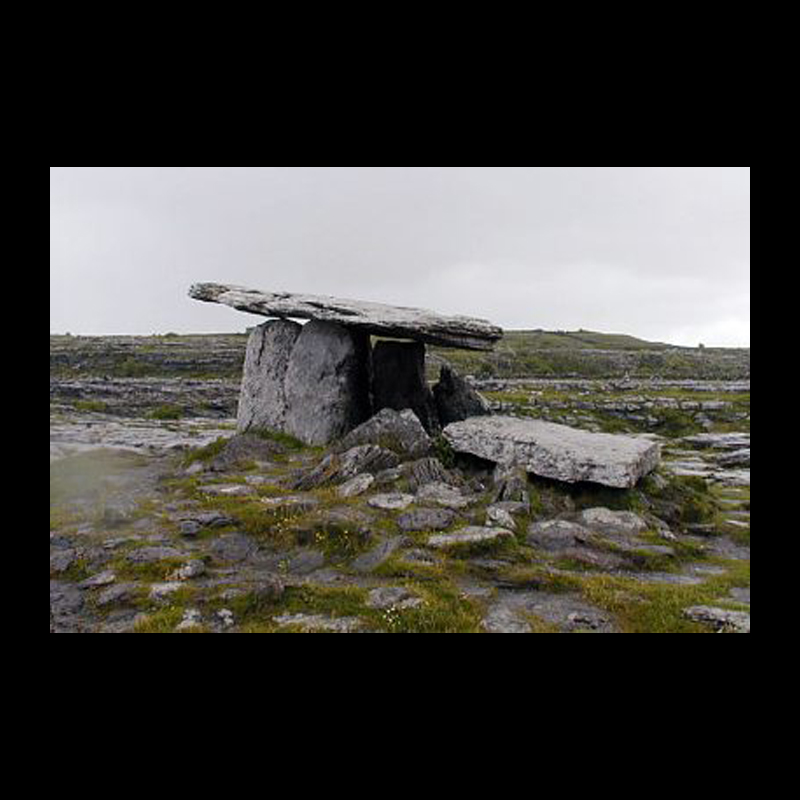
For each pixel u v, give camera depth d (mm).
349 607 8336
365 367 19375
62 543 10914
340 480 13867
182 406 32438
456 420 19734
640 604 8328
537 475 13219
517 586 9211
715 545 11680
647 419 29969
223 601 8516
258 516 11586
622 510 12219
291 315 18703
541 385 39750
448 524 11102
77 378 39531
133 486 14898
